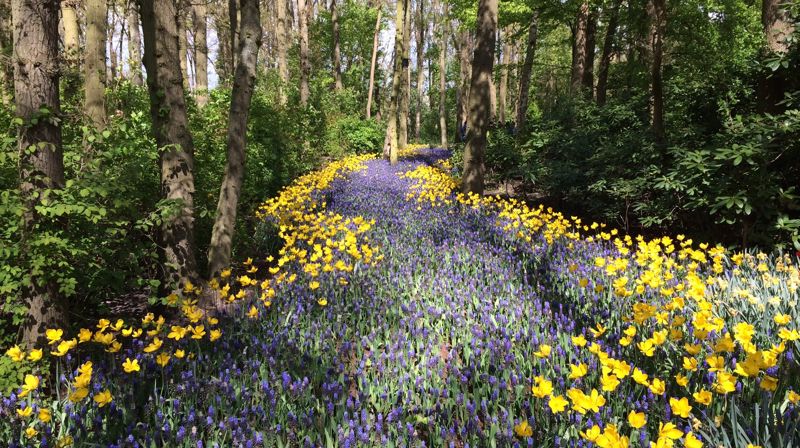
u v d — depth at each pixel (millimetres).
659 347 3285
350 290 5059
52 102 3789
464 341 3846
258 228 8398
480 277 5387
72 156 4223
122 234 4469
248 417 2834
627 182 8047
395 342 3846
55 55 3801
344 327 4195
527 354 3365
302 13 21812
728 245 6746
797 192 6211
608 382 2445
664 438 2045
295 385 3037
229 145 6234
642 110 11477
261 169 11188
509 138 13477
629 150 8453
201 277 6363
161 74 5551
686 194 7066
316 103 22188
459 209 9188
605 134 11359
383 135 26562
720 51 15945
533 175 10539
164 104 5582
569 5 17344
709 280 4598
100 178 4012
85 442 2588
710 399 2318
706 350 3211
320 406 2943
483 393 3070
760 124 6023
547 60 37250
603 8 17609
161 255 5848
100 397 2650
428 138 53938
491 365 3365
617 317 4059
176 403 2883
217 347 3863
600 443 2020
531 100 40906
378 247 6473
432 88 51844
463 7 19844
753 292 4305
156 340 3342
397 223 8180
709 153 6180
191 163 5848
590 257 6059
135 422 2826
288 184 13250
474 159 10672
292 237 6910
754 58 7504
